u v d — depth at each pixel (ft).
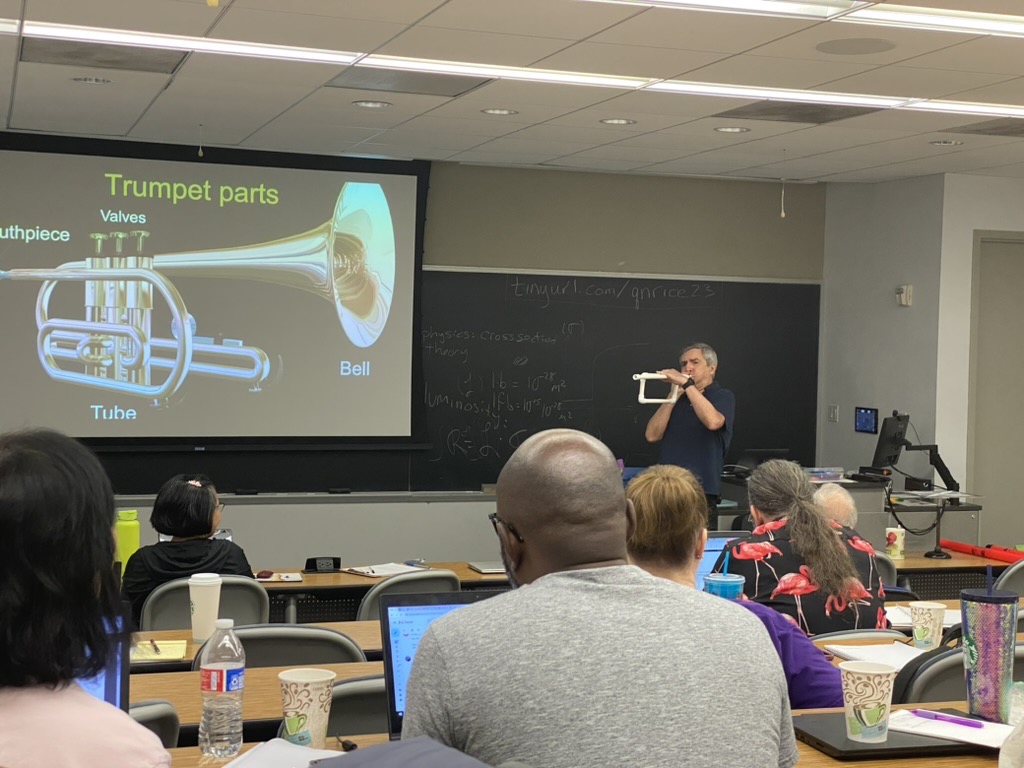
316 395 24.79
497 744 4.29
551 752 4.25
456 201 25.99
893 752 6.24
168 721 7.15
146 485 23.99
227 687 6.84
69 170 22.97
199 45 15.76
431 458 25.99
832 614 10.15
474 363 26.25
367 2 13.42
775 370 28.45
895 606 13.19
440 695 4.40
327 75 17.33
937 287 25.46
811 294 28.73
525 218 26.48
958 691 8.07
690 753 4.32
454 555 25.49
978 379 26.20
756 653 4.71
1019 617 12.15
